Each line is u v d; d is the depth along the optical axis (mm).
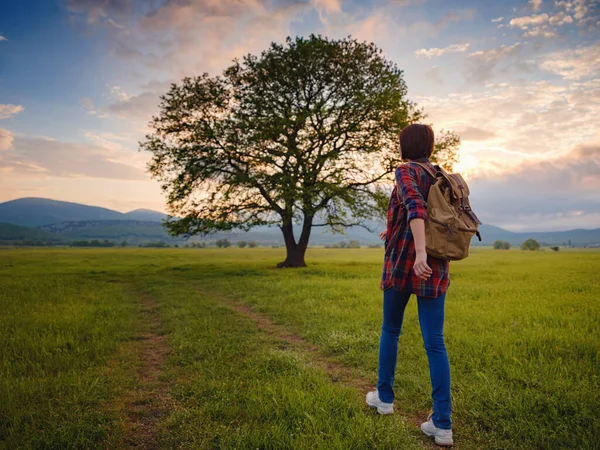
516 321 5770
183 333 5422
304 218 21484
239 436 2314
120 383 3424
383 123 19688
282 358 3908
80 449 2281
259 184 20016
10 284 12820
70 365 3930
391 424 2465
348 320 6023
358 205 19688
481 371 3504
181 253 55531
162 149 20141
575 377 3307
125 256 43594
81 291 11078
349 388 3135
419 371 3578
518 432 2350
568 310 6625
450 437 2270
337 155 19266
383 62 21109
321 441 2230
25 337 5039
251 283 12352
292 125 19016
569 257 37531
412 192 2227
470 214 2350
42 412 2717
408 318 6008
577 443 2209
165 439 2381
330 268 19812
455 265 23719
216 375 3551
